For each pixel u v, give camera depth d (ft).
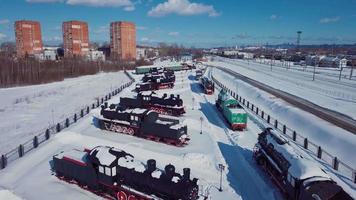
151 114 98.02
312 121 118.32
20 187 65.21
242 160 81.82
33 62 329.72
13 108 160.86
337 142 95.04
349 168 70.49
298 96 185.37
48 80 294.25
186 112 141.59
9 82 263.90
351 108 149.38
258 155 77.66
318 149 83.20
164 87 222.69
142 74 339.16
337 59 434.30
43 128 116.37
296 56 598.34
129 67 442.91
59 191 63.82
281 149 66.23
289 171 57.67
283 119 135.33
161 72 278.26
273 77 302.66
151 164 55.98
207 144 94.07
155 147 90.22
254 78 292.20
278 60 634.43
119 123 103.60
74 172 65.51
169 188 52.19
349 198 48.29
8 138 104.12
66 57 468.34
